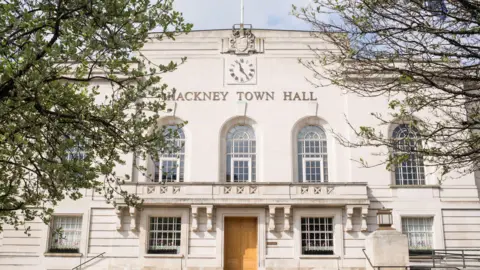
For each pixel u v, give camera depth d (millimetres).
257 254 28781
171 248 29188
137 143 15133
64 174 13562
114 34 13664
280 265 28516
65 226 29812
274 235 28906
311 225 29453
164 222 29672
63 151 13844
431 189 29703
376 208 29469
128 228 29250
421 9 10711
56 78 13977
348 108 31031
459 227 29281
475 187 29719
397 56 11219
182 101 31500
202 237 28875
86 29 13297
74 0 13578
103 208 29594
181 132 31422
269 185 28797
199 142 30906
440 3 10570
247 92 31609
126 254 28891
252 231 29641
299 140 31406
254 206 28875
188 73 31906
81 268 28750
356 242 28688
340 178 30094
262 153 30688
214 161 30578
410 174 30266
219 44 32344
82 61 13844
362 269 28328
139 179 30219
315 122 31453
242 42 32312
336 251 28656
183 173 30734
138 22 14242
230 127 31656
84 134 14945
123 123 15656
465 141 10977
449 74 11023
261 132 31078
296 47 32125
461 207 29500
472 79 10633
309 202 28422
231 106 31422
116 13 13797
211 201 28453
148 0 14172
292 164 30578
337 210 29188
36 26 14078
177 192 28844
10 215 17469
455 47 10945
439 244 29062
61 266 28891
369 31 11188
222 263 28547
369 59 11508
